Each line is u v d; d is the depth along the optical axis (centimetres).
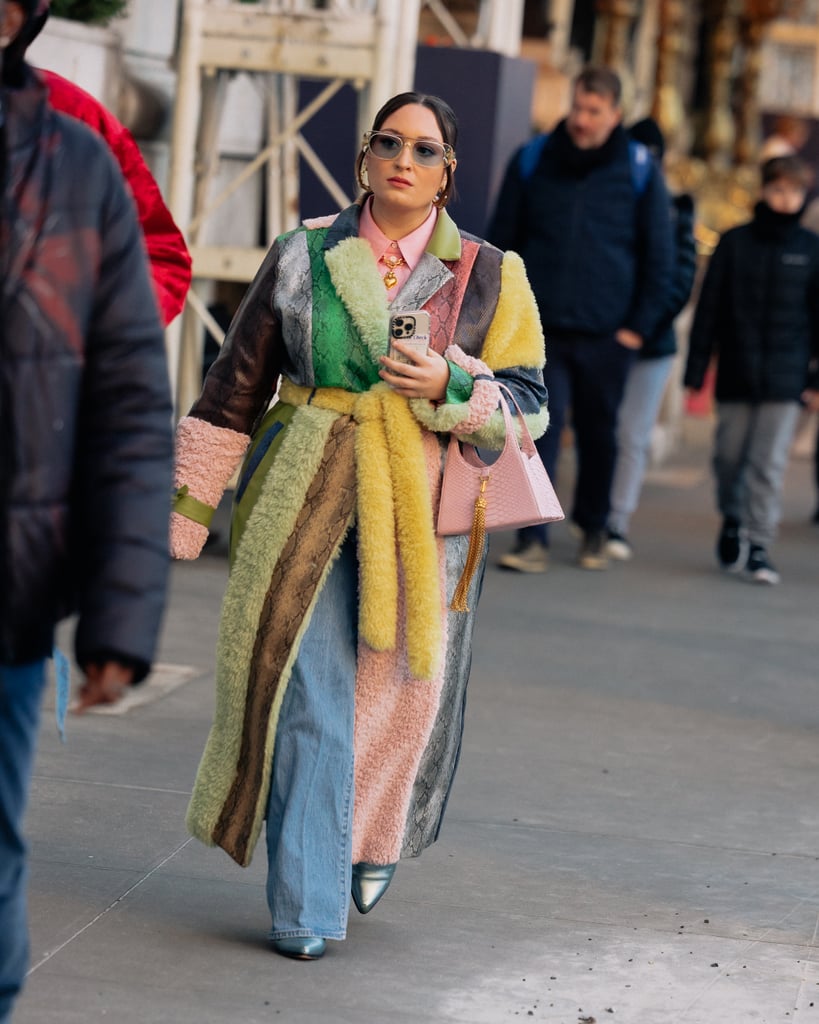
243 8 1992
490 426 935
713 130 4856
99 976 894
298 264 948
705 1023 890
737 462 2262
